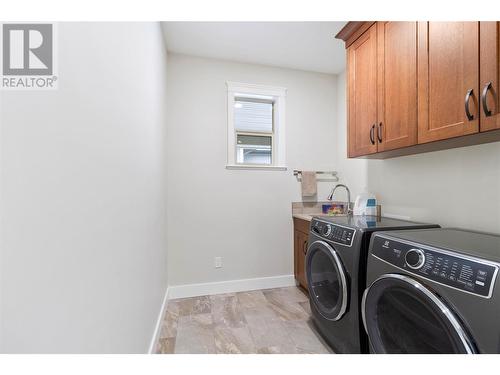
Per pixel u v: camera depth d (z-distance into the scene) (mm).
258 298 2484
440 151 1644
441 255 912
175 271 2512
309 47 2422
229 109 2666
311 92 2947
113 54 935
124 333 1039
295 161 2896
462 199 1501
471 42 1078
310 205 2924
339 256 1508
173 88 2521
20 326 464
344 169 2881
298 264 2689
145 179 1459
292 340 1754
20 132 477
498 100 980
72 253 633
